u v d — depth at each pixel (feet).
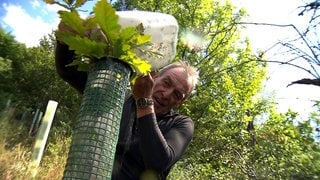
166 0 63.52
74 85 6.59
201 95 56.70
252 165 22.20
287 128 15.48
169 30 5.24
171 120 6.81
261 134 24.12
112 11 4.09
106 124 4.40
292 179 13.04
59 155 27.58
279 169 17.25
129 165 6.53
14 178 20.12
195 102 56.65
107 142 4.37
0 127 30.96
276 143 19.35
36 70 76.02
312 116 12.58
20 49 79.15
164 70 7.00
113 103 4.46
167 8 64.03
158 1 63.21
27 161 23.44
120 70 4.50
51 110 25.82
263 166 20.15
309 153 12.49
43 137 24.89
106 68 4.46
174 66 7.04
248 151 27.22
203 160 39.83
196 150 39.68
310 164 12.40
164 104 6.77
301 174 12.50
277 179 17.29
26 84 76.74
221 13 63.87
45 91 75.56
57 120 52.70
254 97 63.52
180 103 7.00
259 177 19.42
